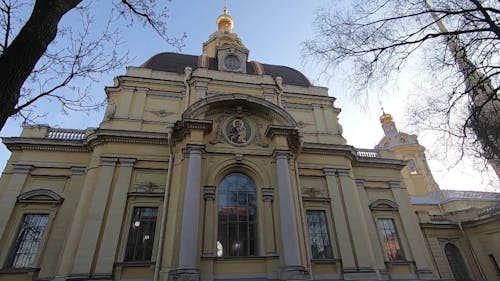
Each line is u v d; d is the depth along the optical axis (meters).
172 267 13.99
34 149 18.97
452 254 26.28
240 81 23.00
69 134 20.34
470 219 27.17
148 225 16.92
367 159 23.98
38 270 15.75
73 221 16.39
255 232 16.03
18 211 17.09
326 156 21.55
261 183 17.17
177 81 22.28
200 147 16.55
